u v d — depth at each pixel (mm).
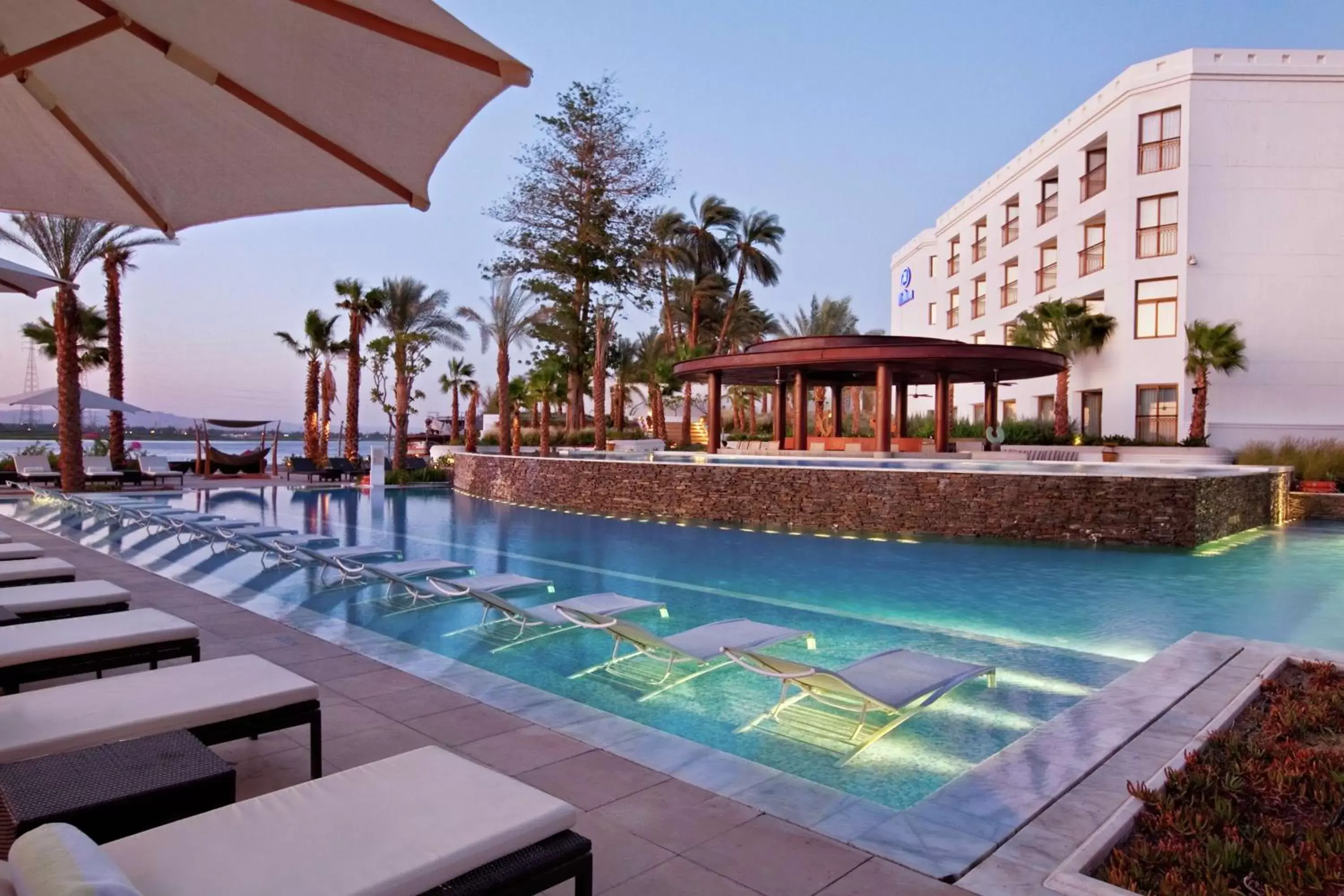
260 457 35000
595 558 12688
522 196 38281
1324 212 24109
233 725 3527
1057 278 29875
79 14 2404
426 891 2166
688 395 41438
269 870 2139
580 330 40531
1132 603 9438
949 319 41562
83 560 11016
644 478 19312
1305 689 5070
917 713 5457
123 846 2236
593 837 3355
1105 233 27125
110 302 28266
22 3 2373
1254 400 24297
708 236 41875
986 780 3760
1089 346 26672
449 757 2902
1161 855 3002
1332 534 15812
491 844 2311
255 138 2732
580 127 37500
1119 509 14023
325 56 2260
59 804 2463
